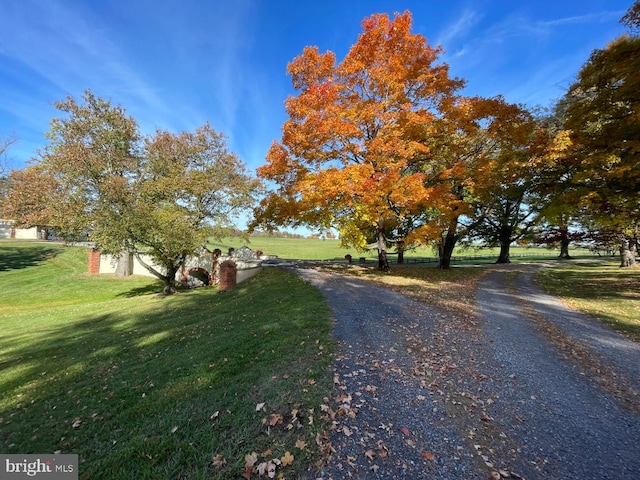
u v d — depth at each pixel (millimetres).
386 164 12773
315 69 14062
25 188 17234
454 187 17250
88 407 4809
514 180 14141
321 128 12578
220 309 11273
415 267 22391
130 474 3076
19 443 4062
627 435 3578
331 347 5953
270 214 16500
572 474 2955
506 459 3141
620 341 6945
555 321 8570
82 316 13430
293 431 3510
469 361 5613
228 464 3066
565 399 4367
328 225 15430
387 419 3760
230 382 4785
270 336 6672
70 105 16078
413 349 6070
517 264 27656
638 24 9203
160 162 17828
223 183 18641
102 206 14859
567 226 17172
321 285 13039
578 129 11844
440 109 14039
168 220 15789
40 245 35156
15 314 15031
